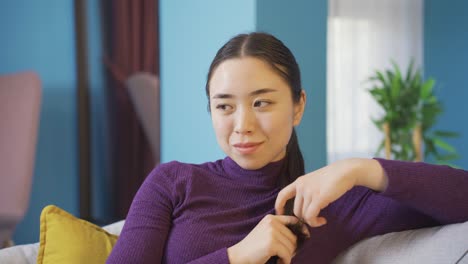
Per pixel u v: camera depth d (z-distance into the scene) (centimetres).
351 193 108
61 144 308
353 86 453
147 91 240
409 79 277
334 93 449
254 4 181
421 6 475
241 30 186
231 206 102
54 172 308
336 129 452
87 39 291
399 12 469
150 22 233
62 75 306
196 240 97
